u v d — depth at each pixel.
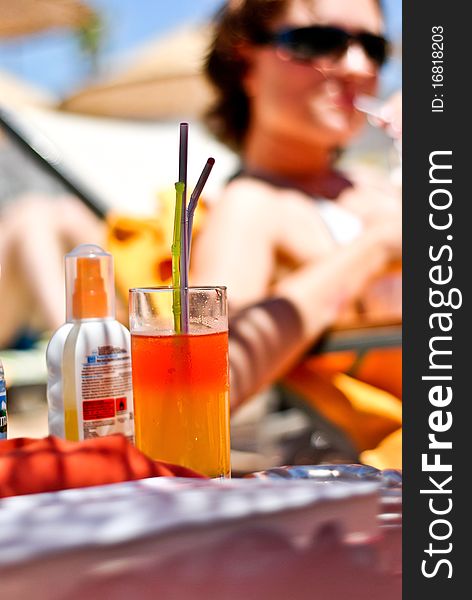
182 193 0.89
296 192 2.22
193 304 0.90
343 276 2.08
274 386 2.13
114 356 0.97
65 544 0.41
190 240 0.91
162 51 5.71
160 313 0.90
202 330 0.90
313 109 2.17
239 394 1.96
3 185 2.84
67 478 0.61
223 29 2.25
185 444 0.88
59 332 0.98
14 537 0.42
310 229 2.19
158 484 0.57
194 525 0.44
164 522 0.43
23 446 0.67
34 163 2.71
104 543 0.41
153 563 0.42
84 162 2.73
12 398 3.39
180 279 0.90
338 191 2.29
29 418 3.38
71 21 6.21
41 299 2.67
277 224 2.17
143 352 0.90
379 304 2.13
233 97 2.28
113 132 2.93
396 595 0.50
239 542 0.45
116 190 2.69
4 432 0.96
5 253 2.75
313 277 2.08
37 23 6.17
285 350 2.00
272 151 2.23
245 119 2.30
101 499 0.48
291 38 2.14
